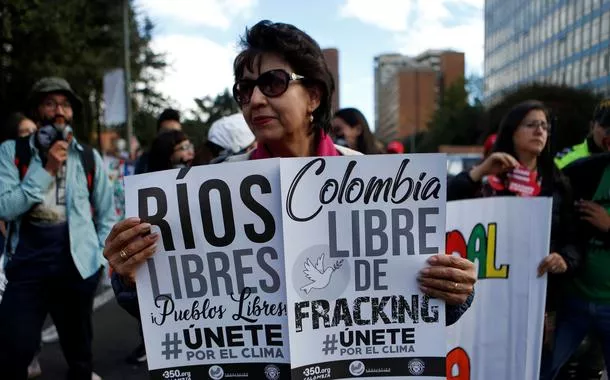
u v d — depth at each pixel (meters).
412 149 62.66
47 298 3.00
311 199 1.44
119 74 14.46
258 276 1.46
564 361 2.84
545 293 2.47
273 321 1.45
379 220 1.46
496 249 2.45
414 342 1.46
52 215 2.98
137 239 1.47
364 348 1.46
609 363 2.75
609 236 2.64
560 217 2.67
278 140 1.58
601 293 2.68
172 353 1.48
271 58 1.54
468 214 2.43
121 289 1.59
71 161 3.09
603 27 27.22
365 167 1.45
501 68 51.62
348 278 1.45
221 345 1.47
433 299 1.46
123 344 4.78
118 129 27.42
